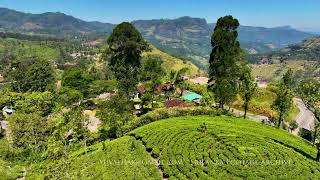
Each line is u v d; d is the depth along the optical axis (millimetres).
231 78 106438
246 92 98250
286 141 77750
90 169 65438
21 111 110375
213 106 106875
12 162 80438
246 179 57875
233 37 108562
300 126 117438
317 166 64062
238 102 124438
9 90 148000
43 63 161875
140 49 120625
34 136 89875
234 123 87562
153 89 119000
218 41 108125
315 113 73000
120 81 115812
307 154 71688
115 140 78562
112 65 123125
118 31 117625
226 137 74250
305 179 58250
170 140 72938
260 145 71375
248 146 70562
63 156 75125
